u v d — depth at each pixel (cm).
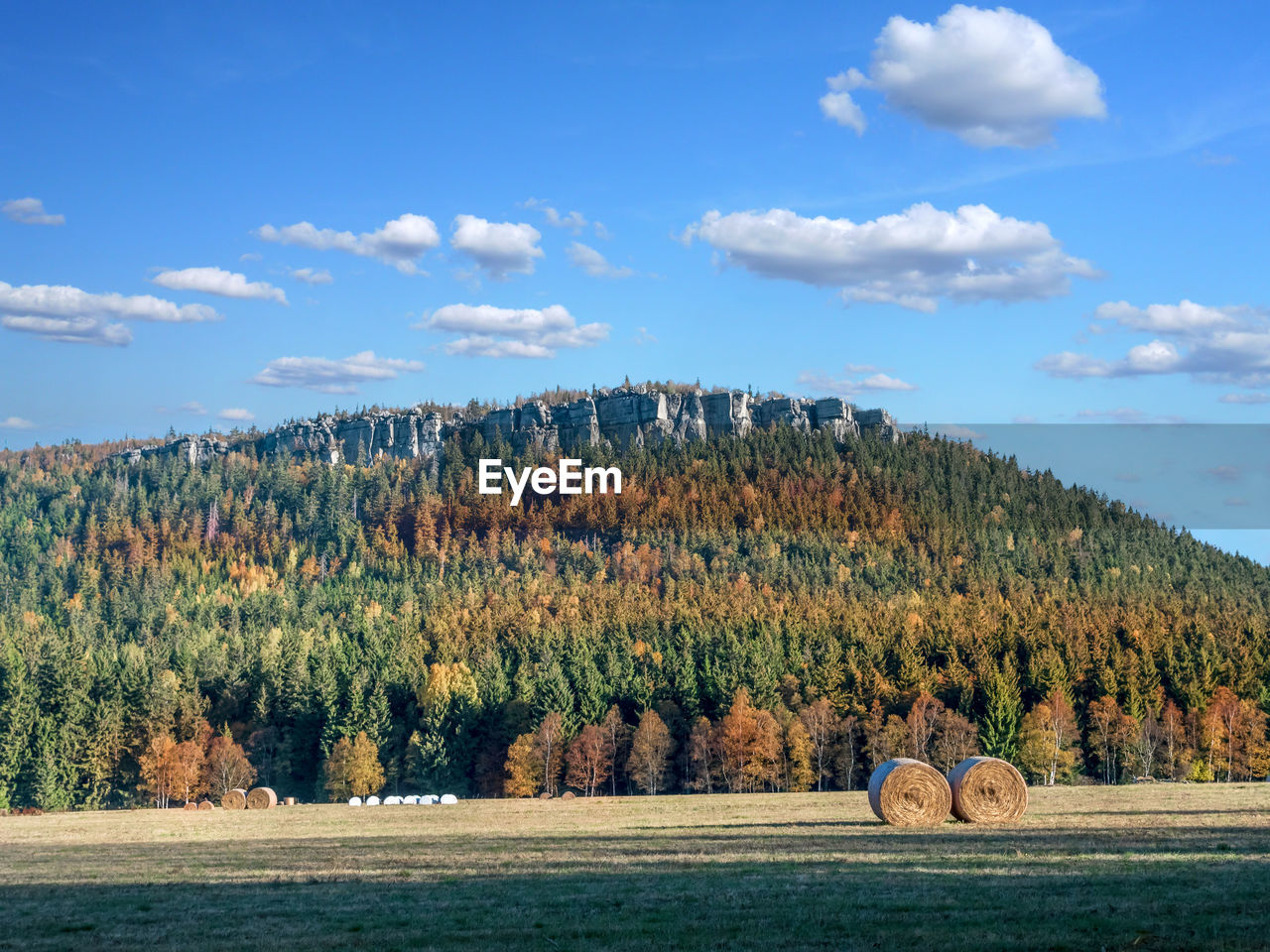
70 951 1552
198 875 2389
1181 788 4547
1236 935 1438
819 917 1642
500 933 1602
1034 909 1644
